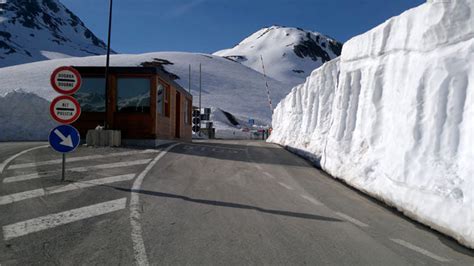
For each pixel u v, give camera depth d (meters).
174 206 6.04
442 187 5.21
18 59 184.25
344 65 10.82
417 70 6.39
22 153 11.65
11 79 81.31
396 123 6.98
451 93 5.48
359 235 4.93
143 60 120.62
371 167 7.85
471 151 4.88
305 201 6.92
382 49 8.31
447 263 4.05
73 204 5.91
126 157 11.91
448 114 5.48
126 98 16.28
